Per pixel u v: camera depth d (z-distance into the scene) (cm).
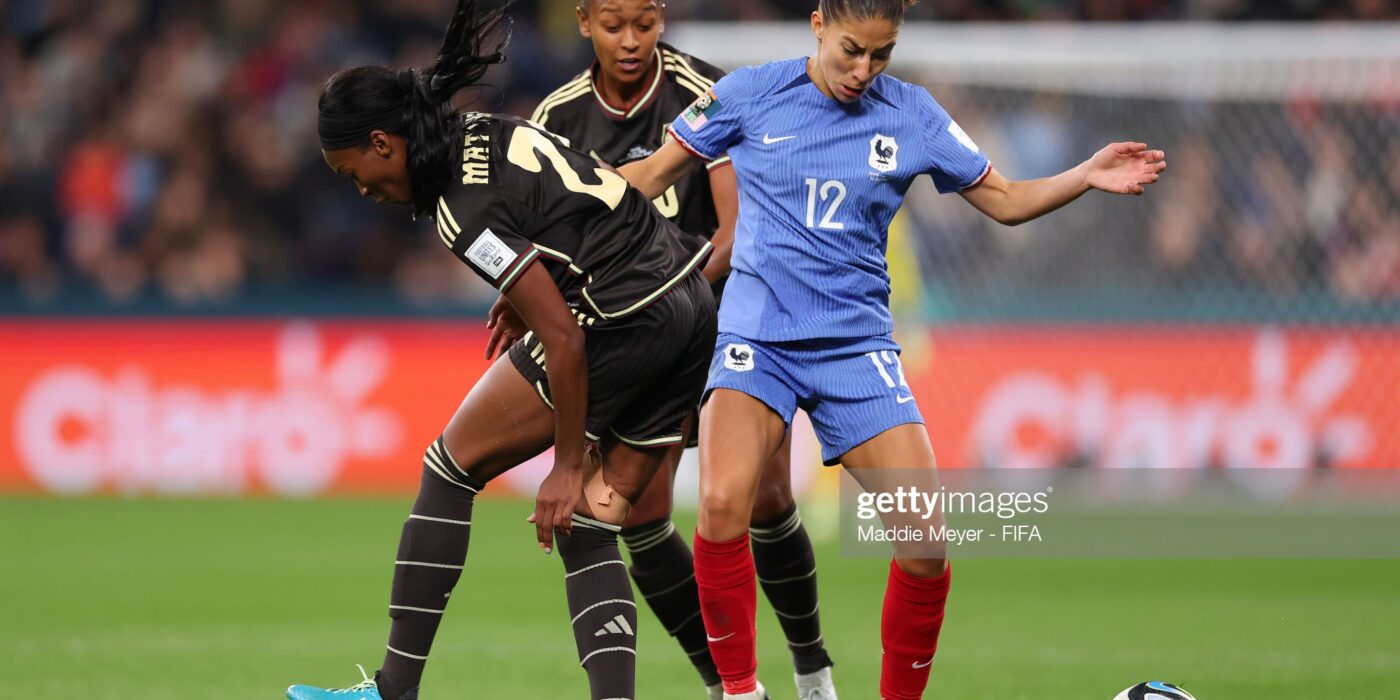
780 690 1956
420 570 1430
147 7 5416
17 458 4350
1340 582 2898
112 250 5041
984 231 4191
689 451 3962
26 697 1859
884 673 1563
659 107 1833
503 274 1356
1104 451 3916
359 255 5016
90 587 2817
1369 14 4853
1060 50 3703
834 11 1483
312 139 5156
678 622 1720
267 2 5391
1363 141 4197
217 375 4319
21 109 5278
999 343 4022
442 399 4253
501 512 4016
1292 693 1841
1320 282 4181
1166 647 2197
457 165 1383
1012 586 2862
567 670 2055
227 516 3850
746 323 1558
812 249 1541
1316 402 3875
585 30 1814
